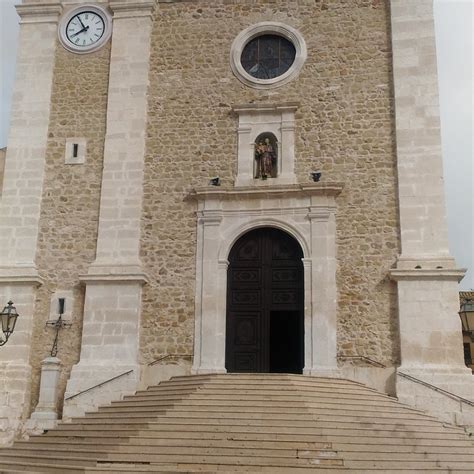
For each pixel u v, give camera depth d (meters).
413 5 17.03
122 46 18.06
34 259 16.86
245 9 18.00
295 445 11.04
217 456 10.80
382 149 16.34
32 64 18.27
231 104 17.31
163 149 17.28
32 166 17.50
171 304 16.14
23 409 15.70
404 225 15.67
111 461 10.95
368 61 17.02
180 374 15.64
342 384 13.80
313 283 15.65
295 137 16.80
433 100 16.34
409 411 13.73
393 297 15.39
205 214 16.55
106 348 15.90
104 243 16.69
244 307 16.08
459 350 14.73
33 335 16.38
